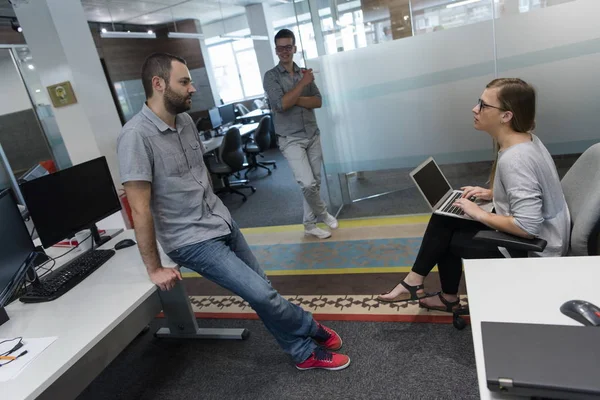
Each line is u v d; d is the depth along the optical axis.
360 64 3.09
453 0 2.76
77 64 3.36
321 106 3.08
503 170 1.41
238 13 9.29
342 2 2.99
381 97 3.13
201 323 2.35
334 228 3.27
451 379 1.59
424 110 3.06
